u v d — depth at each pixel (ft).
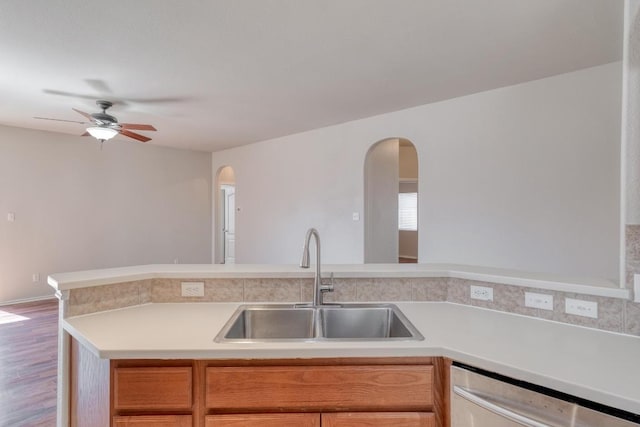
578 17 7.53
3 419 7.51
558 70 10.30
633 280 4.30
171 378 3.99
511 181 11.57
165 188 21.86
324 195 17.21
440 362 4.02
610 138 9.82
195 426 3.99
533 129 11.12
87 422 4.55
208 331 4.54
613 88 9.77
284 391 3.96
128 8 7.06
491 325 4.74
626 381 3.14
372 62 9.73
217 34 8.14
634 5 4.10
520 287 5.21
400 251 28.45
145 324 4.82
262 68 10.07
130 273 5.79
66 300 5.11
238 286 6.02
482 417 3.65
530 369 3.38
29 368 9.90
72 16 7.31
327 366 3.98
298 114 14.76
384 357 4.00
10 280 16.55
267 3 6.97
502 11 7.31
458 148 12.74
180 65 9.80
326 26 7.85
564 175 10.58
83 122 15.78
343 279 6.03
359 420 3.93
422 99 12.90
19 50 8.80
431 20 7.63
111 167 19.74
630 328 4.31
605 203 9.91
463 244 12.66
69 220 18.28
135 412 4.02
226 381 3.97
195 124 16.34
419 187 13.85
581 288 4.65
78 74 10.32
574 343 4.07
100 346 4.03
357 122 15.75
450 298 5.99
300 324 5.73
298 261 18.43
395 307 5.67
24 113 14.40
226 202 27.94
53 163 17.78
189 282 6.00
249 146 21.11
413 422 3.95
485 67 10.09
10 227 16.56
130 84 11.16
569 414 3.18
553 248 10.78
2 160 16.34
